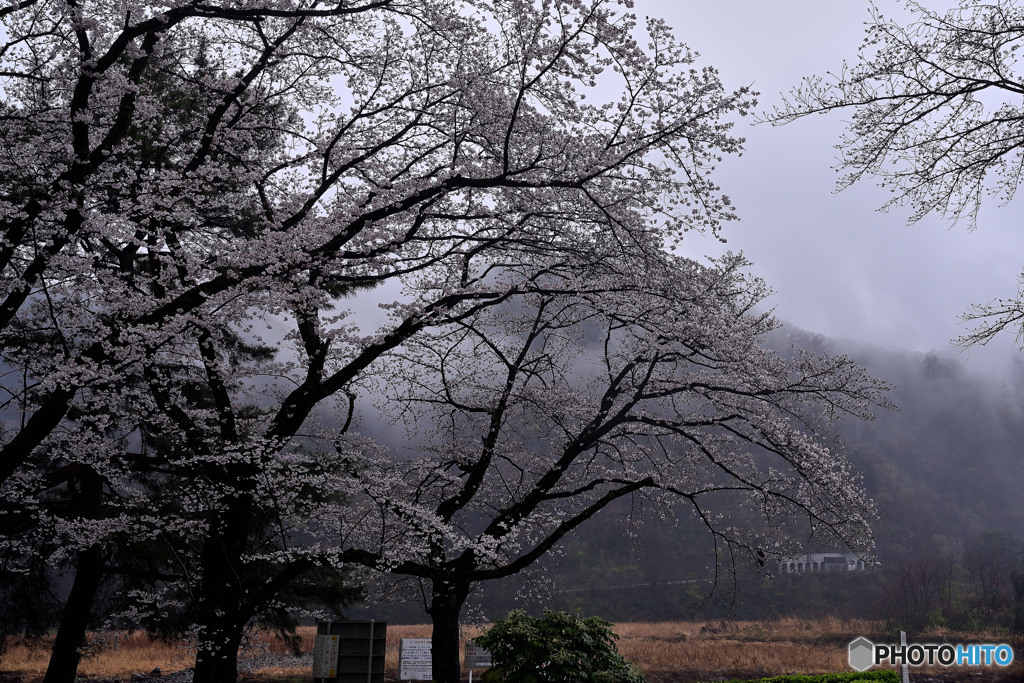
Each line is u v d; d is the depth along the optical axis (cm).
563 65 877
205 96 1179
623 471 1417
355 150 1123
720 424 1317
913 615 4500
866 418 1255
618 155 929
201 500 1059
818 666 2745
